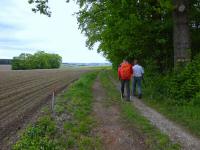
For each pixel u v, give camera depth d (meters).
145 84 24.56
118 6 23.00
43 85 33.34
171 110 15.89
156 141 10.84
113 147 10.40
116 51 32.59
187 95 17.45
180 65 19.23
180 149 10.04
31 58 161.25
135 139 11.16
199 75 17.56
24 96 22.86
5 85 33.47
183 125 13.03
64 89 28.02
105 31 30.97
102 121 13.83
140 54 27.23
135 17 23.53
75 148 10.22
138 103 18.64
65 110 15.91
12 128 12.80
